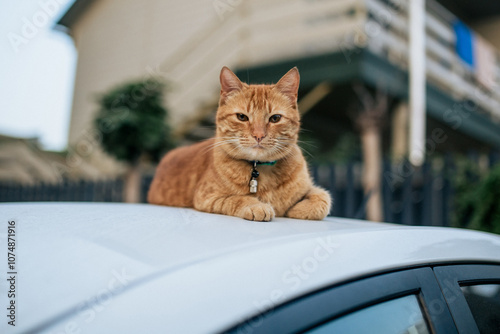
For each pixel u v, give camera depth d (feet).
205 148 9.29
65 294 2.38
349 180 15.79
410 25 23.44
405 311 3.16
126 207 5.09
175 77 31.96
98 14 37.50
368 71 23.00
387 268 3.25
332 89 25.59
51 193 28.25
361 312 2.91
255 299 2.50
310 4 25.62
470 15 32.91
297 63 25.03
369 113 23.29
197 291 2.43
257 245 2.98
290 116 8.32
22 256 2.82
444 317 3.38
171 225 3.64
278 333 2.44
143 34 33.96
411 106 23.07
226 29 29.60
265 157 7.32
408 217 14.62
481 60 31.68
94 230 3.37
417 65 23.08
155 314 2.27
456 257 3.88
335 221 5.16
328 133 34.71
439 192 14.10
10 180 38.55
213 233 3.38
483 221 12.04
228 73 8.39
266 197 7.13
